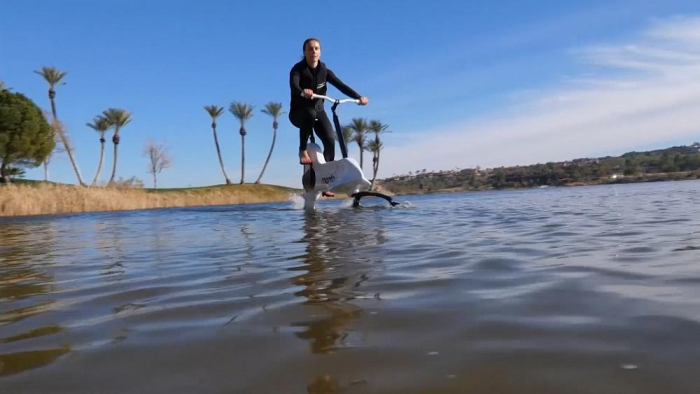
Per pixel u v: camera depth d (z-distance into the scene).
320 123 7.76
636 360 1.24
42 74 36.94
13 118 33.62
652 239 3.44
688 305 1.70
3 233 6.91
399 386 1.16
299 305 1.93
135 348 1.50
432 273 2.49
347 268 2.70
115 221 9.05
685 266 2.40
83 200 19.84
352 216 6.68
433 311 1.77
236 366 1.32
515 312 1.72
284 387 1.18
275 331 1.61
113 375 1.30
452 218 6.04
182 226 6.60
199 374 1.28
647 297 1.84
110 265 3.25
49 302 2.19
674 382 1.11
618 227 4.32
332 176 7.69
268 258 3.18
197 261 3.22
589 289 2.01
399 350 1.39
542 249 3.17
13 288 2.57
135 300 2.16
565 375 1.18
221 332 1.62
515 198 13.62
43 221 10.41
